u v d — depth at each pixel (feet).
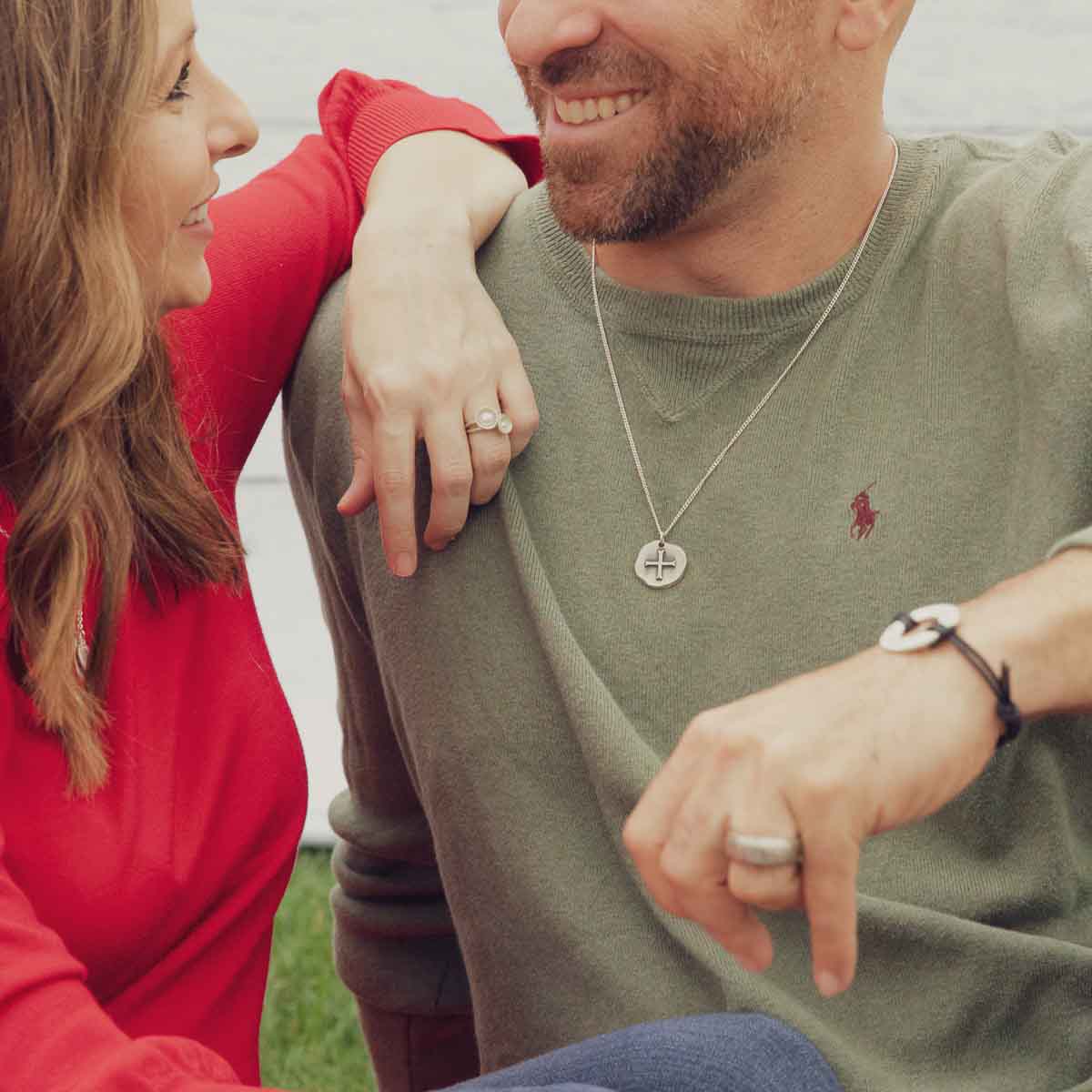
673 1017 5.56
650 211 5.82
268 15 16.15
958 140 6.33
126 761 5.61
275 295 6.73
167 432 5.90
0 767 5.38
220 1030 5.97
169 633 5.90
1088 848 5.79
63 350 5.32
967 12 15.81
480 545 6.19
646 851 4.40
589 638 6.04
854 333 5.98
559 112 5.80
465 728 6.25
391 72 16.28
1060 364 5.49
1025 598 4.70
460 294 6.23
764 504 5.96
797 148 5.82
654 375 6.15
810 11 5.66
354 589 7.00
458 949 7.71
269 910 6.17
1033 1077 5.57
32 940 4.64
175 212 5.59
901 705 4.43
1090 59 15.71
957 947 5.61
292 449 7.05
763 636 5.87
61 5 5.16
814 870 4.28
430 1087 7.98
